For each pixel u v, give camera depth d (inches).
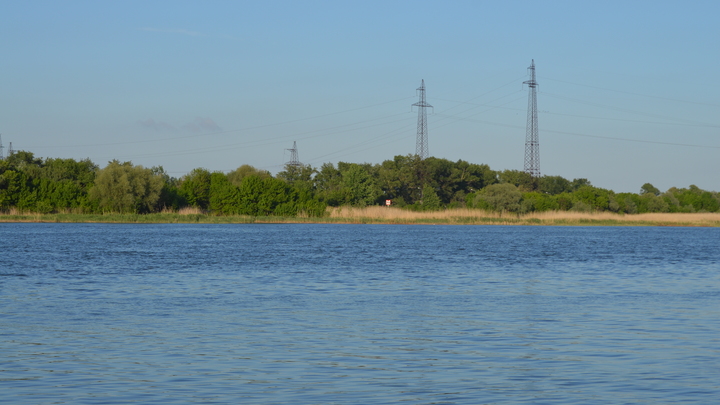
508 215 5324.8
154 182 4972.9
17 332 853.8
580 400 571.5
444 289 1337.4
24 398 568.4
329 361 706.2
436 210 5826.8
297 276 1563.7
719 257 2322.8
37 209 4749.0
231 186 5211.6
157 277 1525.6
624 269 1835.6
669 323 943.0
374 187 6190.9
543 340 819.4
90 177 5275.6
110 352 742.5
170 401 563.2
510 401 567.5
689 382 628.7
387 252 2385.6
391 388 605.3
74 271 1648.6
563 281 1509.6
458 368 679.1
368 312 1030.4
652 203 6545.3
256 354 737.0
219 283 1413.6
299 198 5383.9
